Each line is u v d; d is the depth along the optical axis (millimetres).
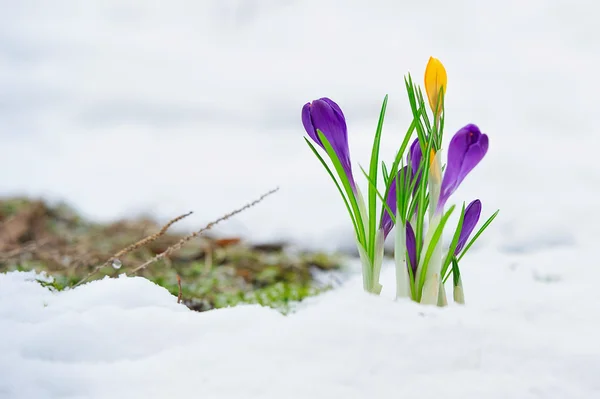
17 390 708
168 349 759
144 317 779
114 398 705
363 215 817
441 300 809
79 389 713
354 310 773
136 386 716
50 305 815
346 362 729
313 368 726
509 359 743
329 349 739
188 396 706
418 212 809
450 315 776
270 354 738
